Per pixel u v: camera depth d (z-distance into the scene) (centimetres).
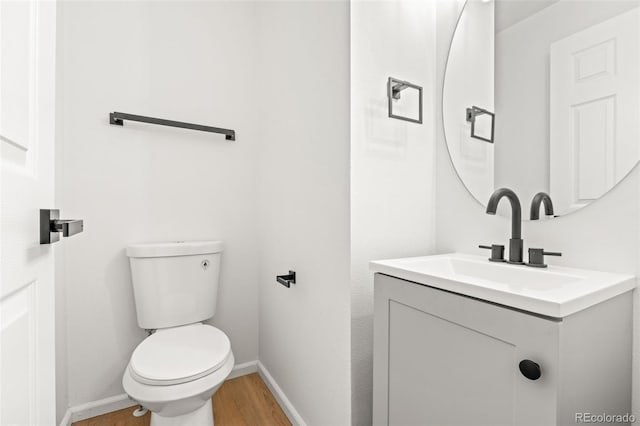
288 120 142
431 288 72
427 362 73
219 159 173
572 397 53
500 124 102
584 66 82
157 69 158
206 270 152
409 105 116
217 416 141
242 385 167
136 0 154
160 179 158
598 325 60
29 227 53
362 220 104
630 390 71
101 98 145
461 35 115
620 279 69
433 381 71
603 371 62
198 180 167
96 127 144
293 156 137
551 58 90
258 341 182
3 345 45
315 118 120
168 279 143
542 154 91
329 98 111
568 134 86
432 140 124
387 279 84
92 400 142
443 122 121
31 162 55
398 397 81
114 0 149
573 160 84
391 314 83
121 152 149
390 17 111
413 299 76
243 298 179
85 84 142
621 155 75
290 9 139
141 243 153
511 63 99
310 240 124
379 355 87
